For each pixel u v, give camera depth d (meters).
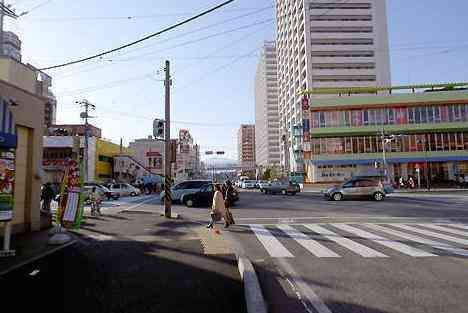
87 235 12.37
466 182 50.75
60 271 7.37
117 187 40.69
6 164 8.80
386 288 6.09
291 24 99.81
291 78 99.44
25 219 12.73
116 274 7.11
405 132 54.47
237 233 12.71
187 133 107.31
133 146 81.25
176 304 5.35
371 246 9.87
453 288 6.03
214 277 6.85
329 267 7.61
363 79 85.69
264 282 6.58
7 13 15.28
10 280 6.71
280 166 105.25
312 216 17.98
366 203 25.55
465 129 53.62
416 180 54.06
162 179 60.94
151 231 13.26
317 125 55.97
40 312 5.04
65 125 54.69
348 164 55.19
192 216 18.91
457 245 9.90
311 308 5.24
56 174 43.44
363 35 86.69
